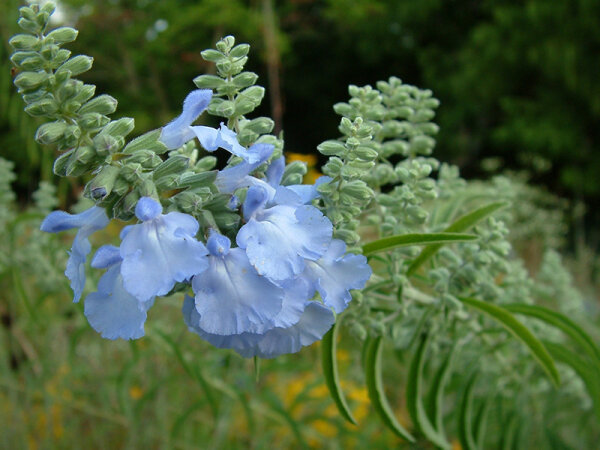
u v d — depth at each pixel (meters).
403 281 0.11
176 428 0.19
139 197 0.08
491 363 0.17
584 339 0.13
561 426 0.19
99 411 0.24
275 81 0.63
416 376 0.13
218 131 0.09
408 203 0.12
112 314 0.08
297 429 0.19
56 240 0.18
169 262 0.08
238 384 0.20
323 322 0.09
